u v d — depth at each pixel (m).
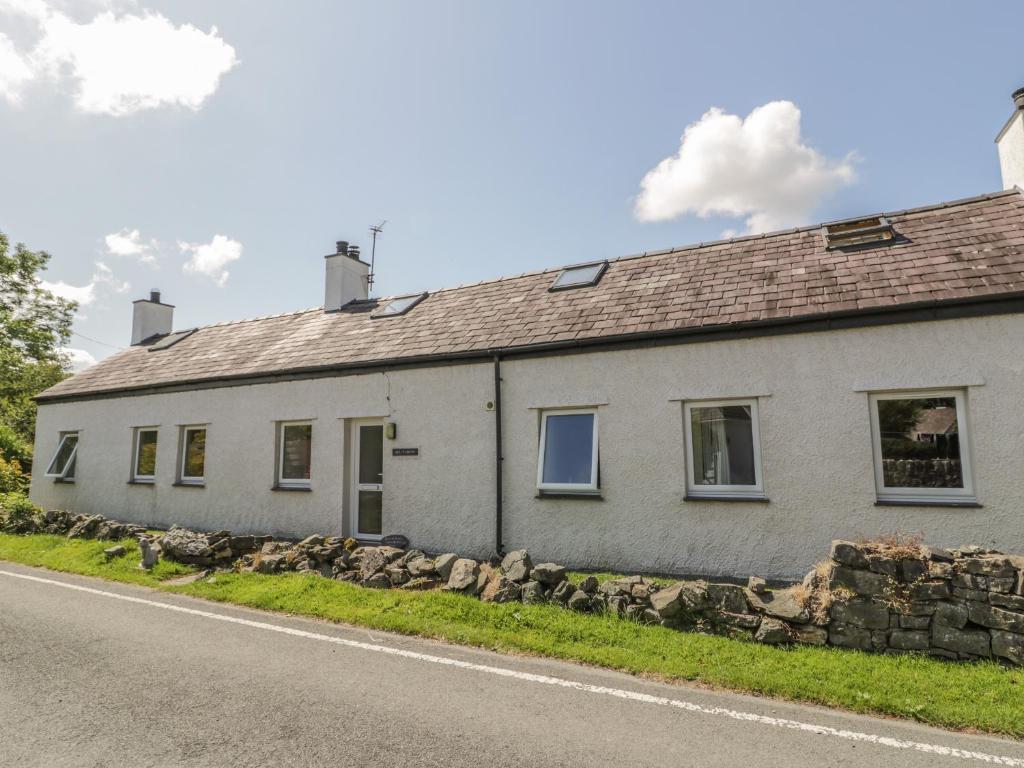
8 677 4.98
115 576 8.74
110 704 4.44
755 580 6.16
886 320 7.38
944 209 9.30
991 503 6.79
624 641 5.68
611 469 8.88
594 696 4.62
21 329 28.53
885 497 7.38
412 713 4.30
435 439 10.41
